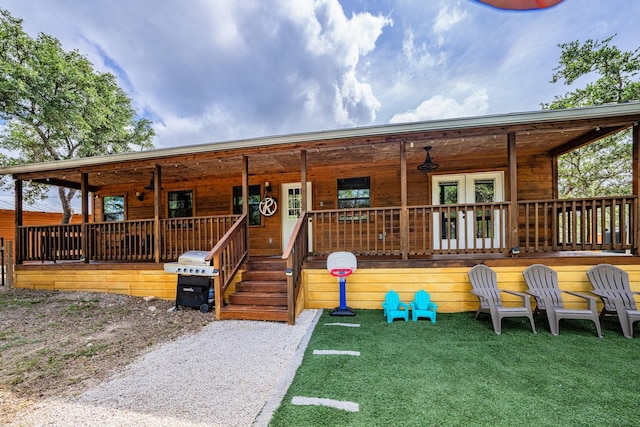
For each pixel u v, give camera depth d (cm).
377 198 696
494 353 309
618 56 1023
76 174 673
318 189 722
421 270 476
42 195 1538
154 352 336
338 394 238
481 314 447
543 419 203
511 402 222
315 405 223
